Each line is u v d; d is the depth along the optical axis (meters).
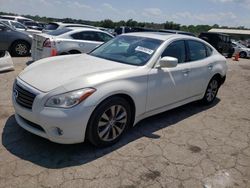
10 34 10.12
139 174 3.12
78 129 3.15
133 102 3.73
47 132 3.15
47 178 2.91
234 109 5.77
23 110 3.30
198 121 4.89
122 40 4.78
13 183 2.79
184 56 4.76
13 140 3.61
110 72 3.57
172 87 4.38
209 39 19.80
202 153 3.72
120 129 3.71
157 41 4.45
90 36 8.77
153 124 4.54
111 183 2.92
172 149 3.75
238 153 3.81
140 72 3.80
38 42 8.19
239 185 3.09
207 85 5.46
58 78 3.35
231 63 15.55
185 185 3.01
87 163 3.23
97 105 3.26
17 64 8.70
